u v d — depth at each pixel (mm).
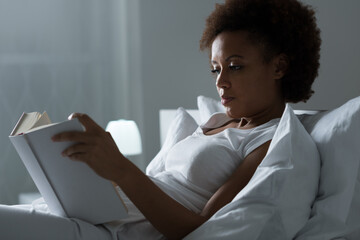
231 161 1216
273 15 1243
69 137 916
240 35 1244
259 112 1288
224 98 1275
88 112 2930
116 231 1074
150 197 1037
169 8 2590
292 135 1118
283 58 1271
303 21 1300
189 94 2533
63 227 994
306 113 1458
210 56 1434
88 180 982
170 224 1068
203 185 1222
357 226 1179
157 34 2662
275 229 1072
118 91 2902
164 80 2662
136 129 2732
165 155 1547
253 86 1246
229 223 1045
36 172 989
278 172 1070
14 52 2828
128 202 1184
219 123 1502
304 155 1122
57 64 2891
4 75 2820
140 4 2730
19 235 958
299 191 1096
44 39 2867
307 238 1104
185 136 1604
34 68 2861
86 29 2910
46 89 2883
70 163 958
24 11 2832
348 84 1735
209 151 1219
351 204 1196
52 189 991
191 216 1085
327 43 1797
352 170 1145
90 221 1056
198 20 2447
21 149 962
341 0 1747
